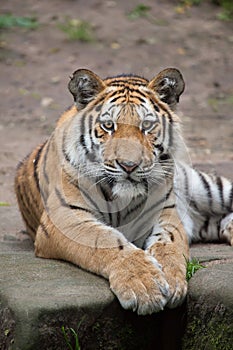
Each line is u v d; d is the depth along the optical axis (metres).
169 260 8.44
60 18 28.75
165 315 8.36
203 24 29.47
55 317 7.72
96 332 7.98
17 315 7.66
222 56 26.98
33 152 11.21
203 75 25.55
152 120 9.05
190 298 8.29
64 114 10.19
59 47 26.59
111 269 8.28
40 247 9.54
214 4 31.41
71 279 8.46
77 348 7.76
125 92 9.21
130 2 30.56
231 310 7.79
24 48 26.42
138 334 8.23
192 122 21.95
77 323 7.84
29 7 29.59
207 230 11.65
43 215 9.73
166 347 8.41
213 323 7.99
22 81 24.23
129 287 7.93
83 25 28.06
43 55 26.00
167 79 9.44
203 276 8.43
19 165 11.52
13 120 21.61
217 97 24.14
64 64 25.42
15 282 8.34
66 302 7.80
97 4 30.16
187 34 28.44
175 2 31.17
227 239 11.30
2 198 14.56
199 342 8.16
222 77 25.55
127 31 28.19
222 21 29.94
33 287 8.18
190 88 24.62
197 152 18.91
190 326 8.28
